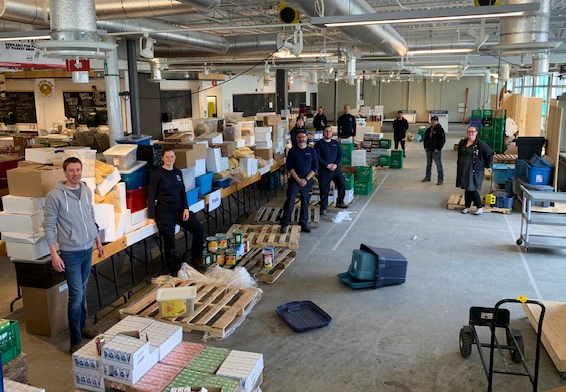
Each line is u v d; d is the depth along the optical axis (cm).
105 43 446
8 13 627
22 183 450
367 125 1850
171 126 1736
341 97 3703
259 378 337
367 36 875
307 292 565
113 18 676
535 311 469
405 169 1451
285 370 407
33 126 1597
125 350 311
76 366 327
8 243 454
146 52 868
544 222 680
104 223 507
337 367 412
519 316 502
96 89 1477
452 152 1841
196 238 629
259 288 568
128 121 1388
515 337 408
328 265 652
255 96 2666
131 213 557
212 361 338
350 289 573
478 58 1644
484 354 429
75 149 519
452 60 1662
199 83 2084
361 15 507
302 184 769
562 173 848
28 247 448
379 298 548
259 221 845
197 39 1018
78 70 615
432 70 2552
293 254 677
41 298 461
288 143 1206
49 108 1561
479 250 705
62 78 1511
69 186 420
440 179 1205
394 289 572
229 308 493
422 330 474
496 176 1055
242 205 1019
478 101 3325
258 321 495
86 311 472
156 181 579
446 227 826
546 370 404
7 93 1603
